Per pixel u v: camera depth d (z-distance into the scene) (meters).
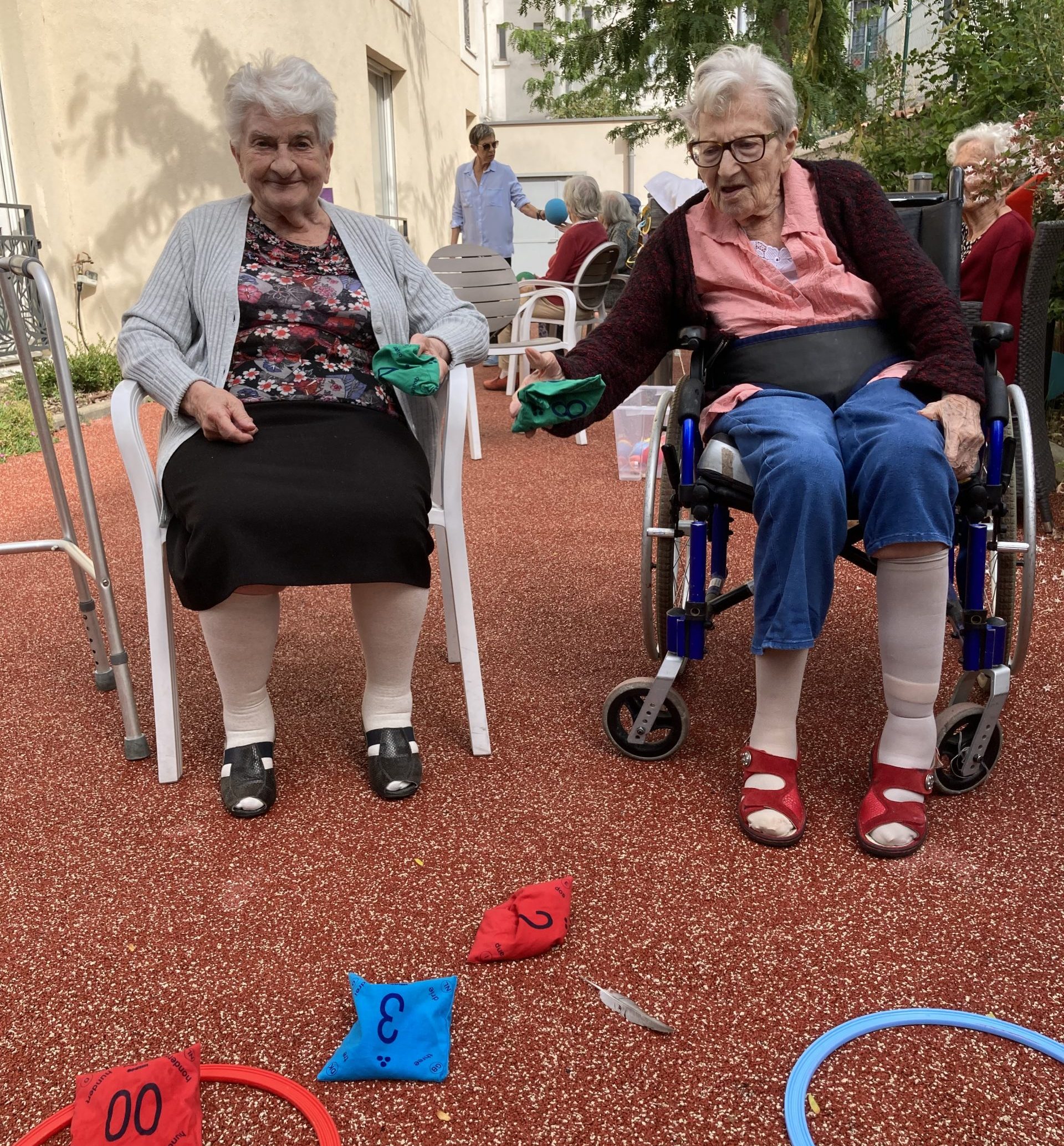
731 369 2.21
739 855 1.91
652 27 11.29
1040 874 1.83
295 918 1.76
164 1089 1.31
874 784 1.97
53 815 2.09
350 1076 1.42
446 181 13.98
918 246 2.15
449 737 2.40
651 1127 1.33
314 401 2.14
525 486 4.74
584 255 5.82
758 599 1.91
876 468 1.84
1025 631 2.05
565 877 1.83
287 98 2.02
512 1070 1.43
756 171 2.08
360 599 2.12
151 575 2.09
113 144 8.24
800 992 1.57
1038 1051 1.43
